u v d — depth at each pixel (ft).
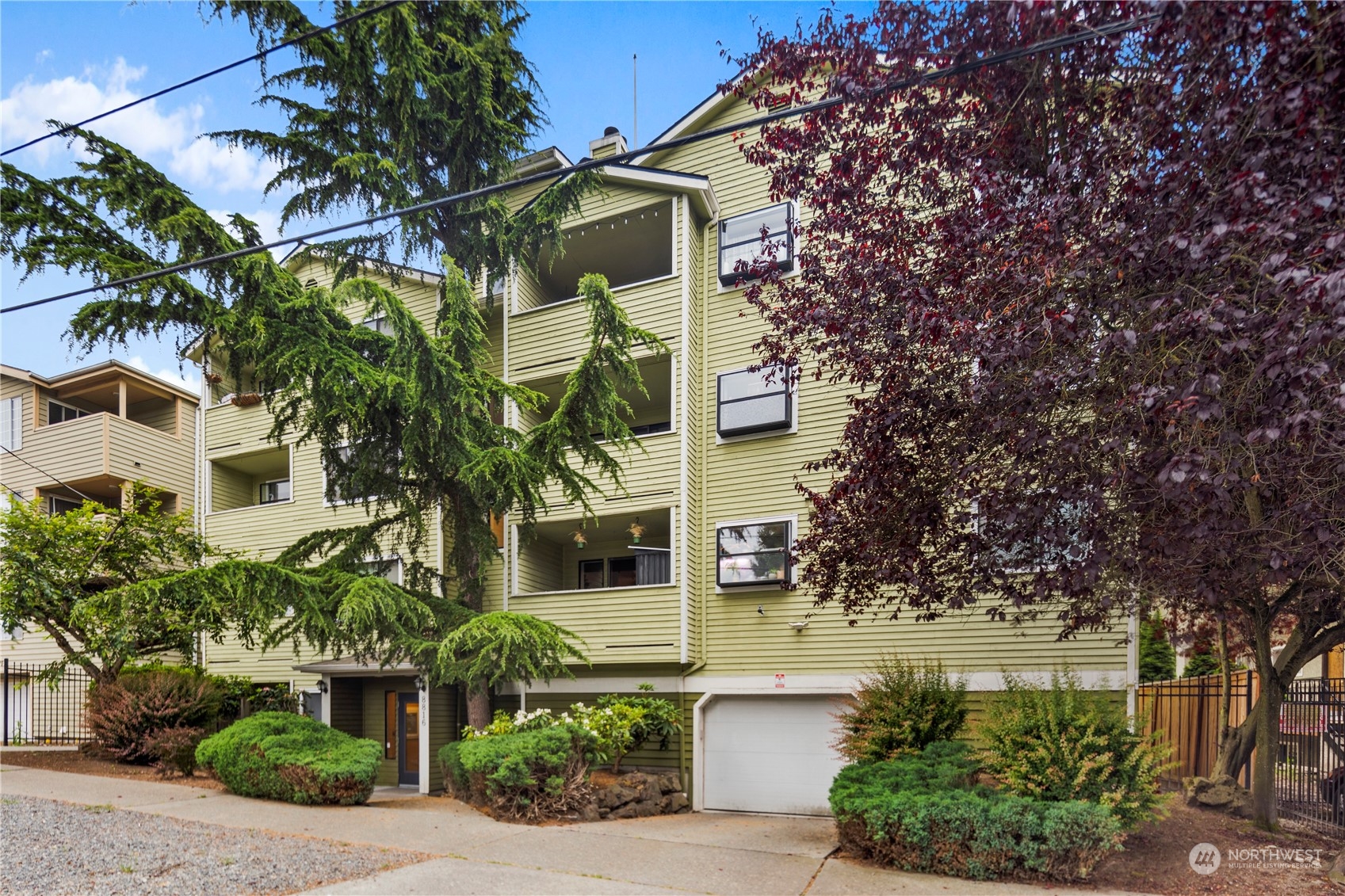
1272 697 31.53
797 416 45.37
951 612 40.50
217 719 47.14
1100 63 22.17
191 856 24.99
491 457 37.06
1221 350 17.65
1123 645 37.37
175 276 32.37
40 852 24.90
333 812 33.01
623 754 44.83
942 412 24.45
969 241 23.00
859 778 29.27
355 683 55.62
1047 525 23.30
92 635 46.80
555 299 58.08
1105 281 20.71
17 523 46.47
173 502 74.18
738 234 48.44
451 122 42.42
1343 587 22.95
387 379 35.27
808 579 29.43
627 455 45.09
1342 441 18.95
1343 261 16.65
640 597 45.47
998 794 26.27
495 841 28.71
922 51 23.20
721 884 23.93
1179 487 18.71
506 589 48.70
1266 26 17.26
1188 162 19.45
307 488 59.06
